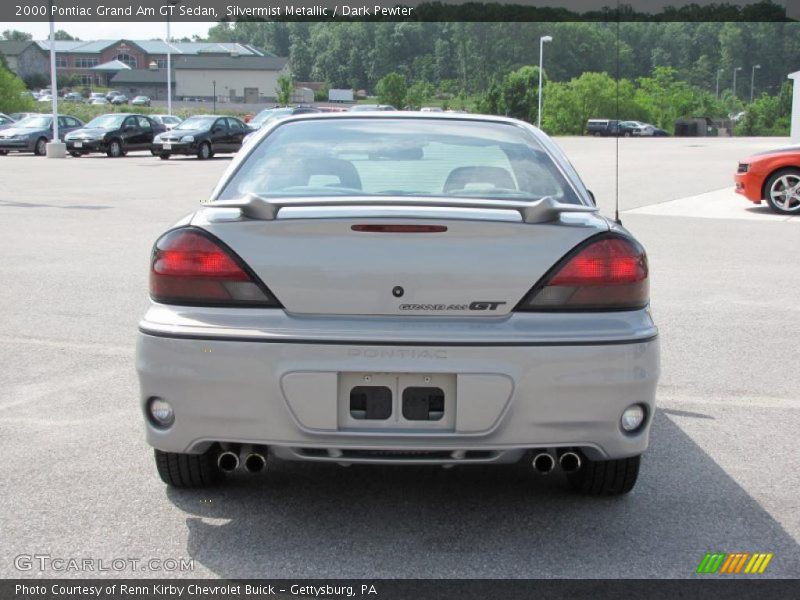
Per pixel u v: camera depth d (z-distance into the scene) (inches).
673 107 2989.7
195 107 4131.4
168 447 123.0
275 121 162.7
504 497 140.9
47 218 522.0
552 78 2726.4
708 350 239.0
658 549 122.7
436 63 5413.4
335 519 131.6
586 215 130.0
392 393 117.3
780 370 220.5
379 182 140.9
